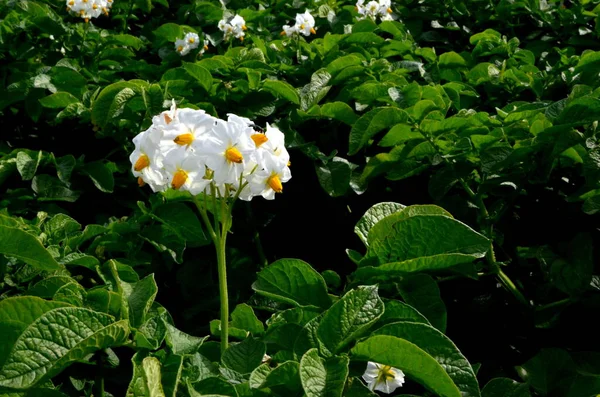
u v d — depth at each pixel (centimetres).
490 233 93
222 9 148
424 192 105
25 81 116
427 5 164
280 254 111
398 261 77
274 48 130
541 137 90
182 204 94
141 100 102
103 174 105
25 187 106
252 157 67
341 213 108
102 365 72
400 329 67
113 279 81
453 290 99
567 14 148
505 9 152
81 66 128
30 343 61
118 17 151
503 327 97
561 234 98
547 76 120
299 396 65
